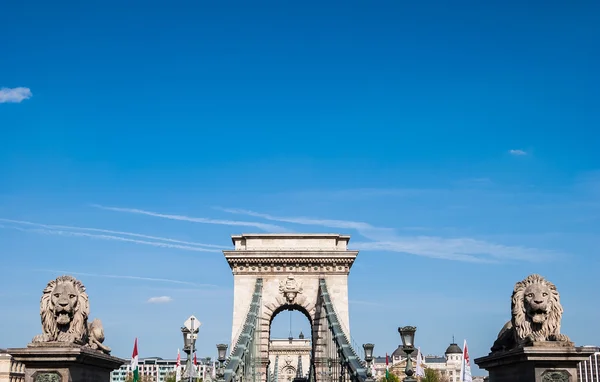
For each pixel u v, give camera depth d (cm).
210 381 7938
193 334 4969
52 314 2906
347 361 5859
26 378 2797
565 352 2586
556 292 2767
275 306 8312
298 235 8675
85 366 2950
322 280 8319
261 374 7988
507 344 2944
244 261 8425
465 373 5328
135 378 5428
